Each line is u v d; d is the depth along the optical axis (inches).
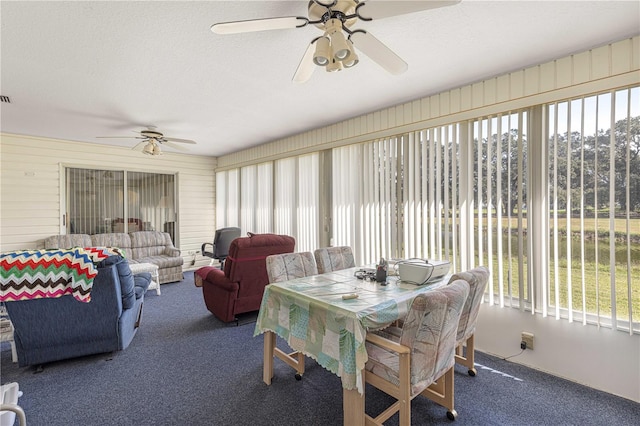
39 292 93.2
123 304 112.3
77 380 93.7
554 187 96.3
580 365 92.1
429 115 126.9
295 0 69.4
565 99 94.3
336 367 68.2
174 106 138.7
